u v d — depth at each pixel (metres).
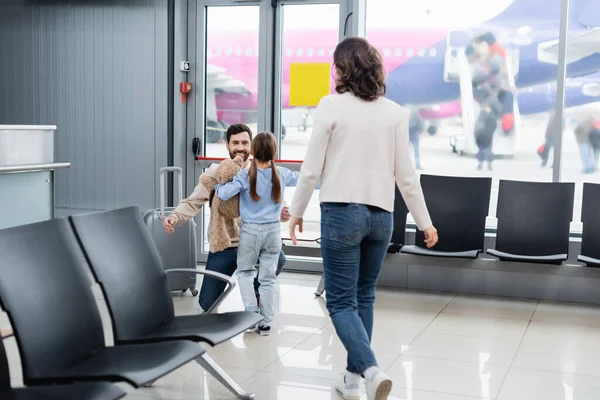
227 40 6.54
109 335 4.29
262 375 3.67
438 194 5.56
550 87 5.73
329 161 3.11
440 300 5.49
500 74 5.85
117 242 3.04
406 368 3.82
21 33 6.91
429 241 3.21
